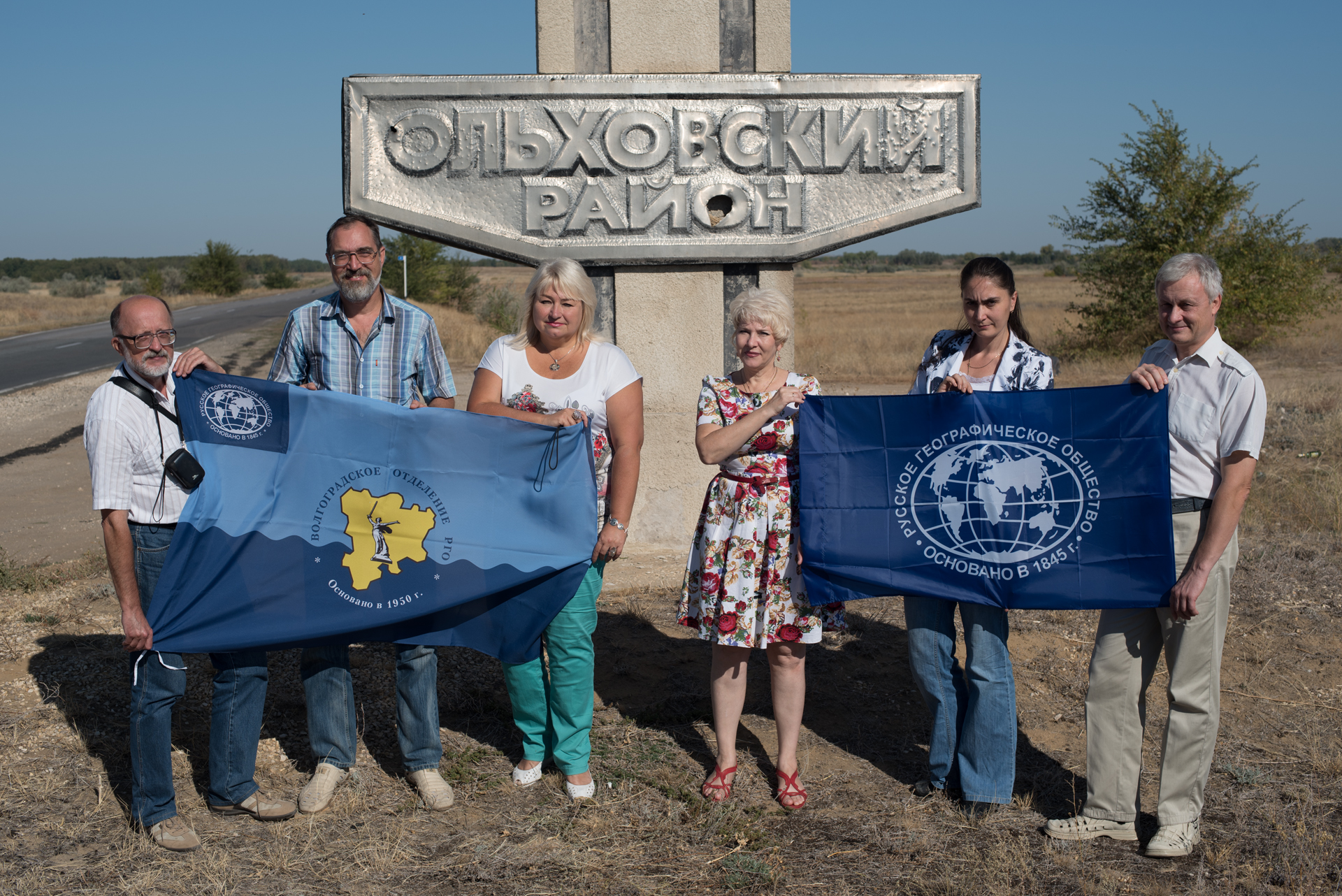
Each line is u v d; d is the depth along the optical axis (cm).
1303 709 447
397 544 354
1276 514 768
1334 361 1900
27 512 858
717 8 642
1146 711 454
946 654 364
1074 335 2328
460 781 385
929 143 643
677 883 316
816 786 385
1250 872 313
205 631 333
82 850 332
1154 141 2011
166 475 327
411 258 3841
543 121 634
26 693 450
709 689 480
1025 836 344
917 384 385
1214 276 320
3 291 8262
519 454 358
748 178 646
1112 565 337
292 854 331
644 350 676
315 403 350
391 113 625
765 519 361
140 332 317
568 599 357
